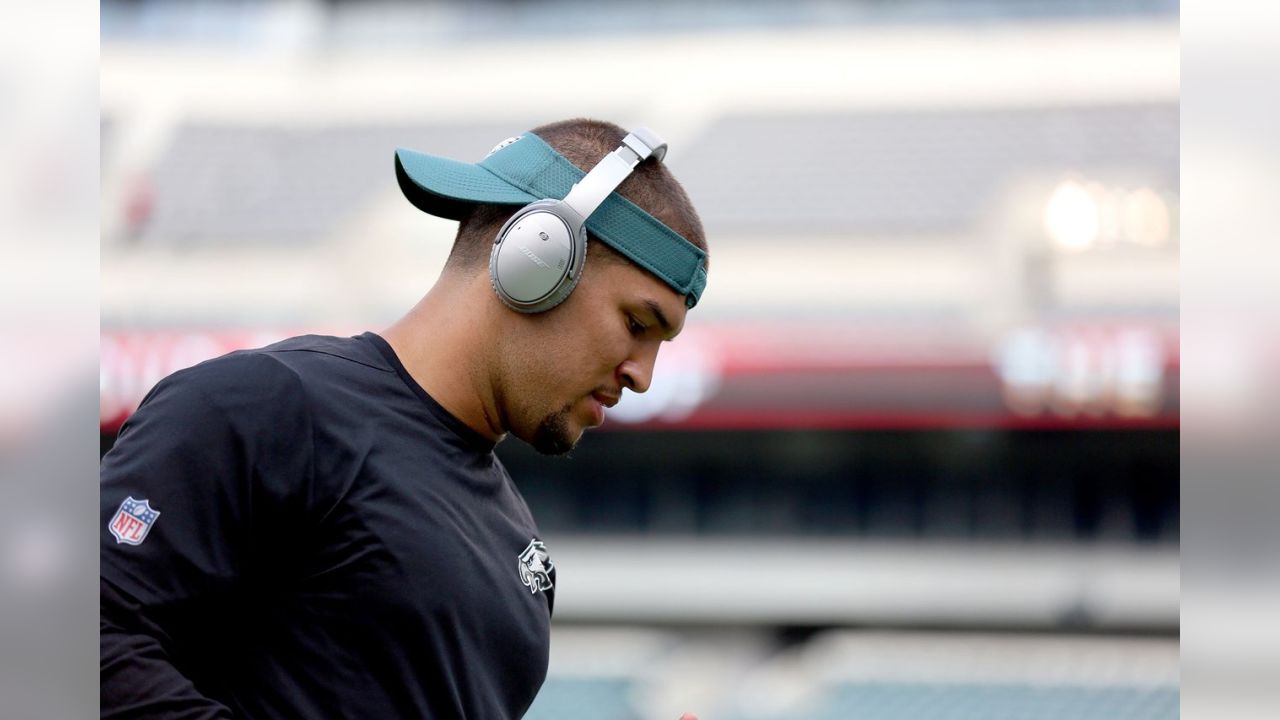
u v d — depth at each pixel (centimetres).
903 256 2031
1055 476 1811
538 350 268
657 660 1748
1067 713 1617
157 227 2170
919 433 1828
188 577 236
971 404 1742
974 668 1706
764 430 1845
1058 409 1734
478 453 275
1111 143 2134
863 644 1775
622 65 2353
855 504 1831
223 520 239
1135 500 1797
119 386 1848
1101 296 1942
